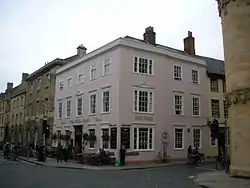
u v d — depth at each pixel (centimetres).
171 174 1838
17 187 1232
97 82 2928
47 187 1238
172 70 3047
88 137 2862
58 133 3572
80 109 3188
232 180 1494
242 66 1655
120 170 2125
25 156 3369
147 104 2792
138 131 2675
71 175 1728
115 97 2644
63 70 3612
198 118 3183
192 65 3244
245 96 1617
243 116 1619
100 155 2473
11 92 6178
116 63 2691
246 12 1684
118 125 2562
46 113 3981
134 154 2595
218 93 3428
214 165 2506
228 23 1772
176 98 3044
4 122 6128
